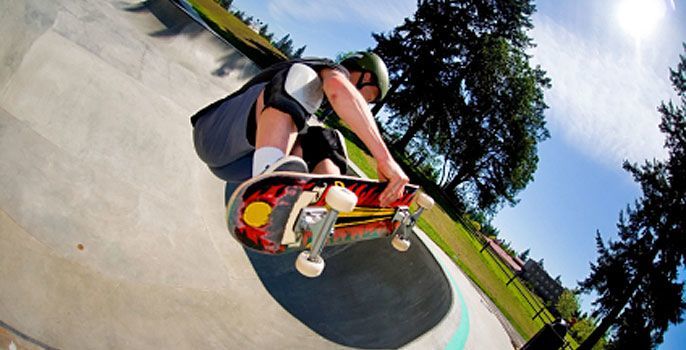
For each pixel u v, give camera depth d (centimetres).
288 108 147
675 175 2395
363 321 490
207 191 480
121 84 459
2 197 280
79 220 314
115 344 251
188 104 742
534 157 3906
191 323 311
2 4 275
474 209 4272
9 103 329
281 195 144
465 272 1522
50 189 314
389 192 164
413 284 599
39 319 230
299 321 416
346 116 153
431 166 4459
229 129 165
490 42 3222
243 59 1119
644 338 2338
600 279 2500
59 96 371
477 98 3481
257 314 380
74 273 274
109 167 382
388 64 3366
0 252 246
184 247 385
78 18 625
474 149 3697
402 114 3422
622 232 2512
